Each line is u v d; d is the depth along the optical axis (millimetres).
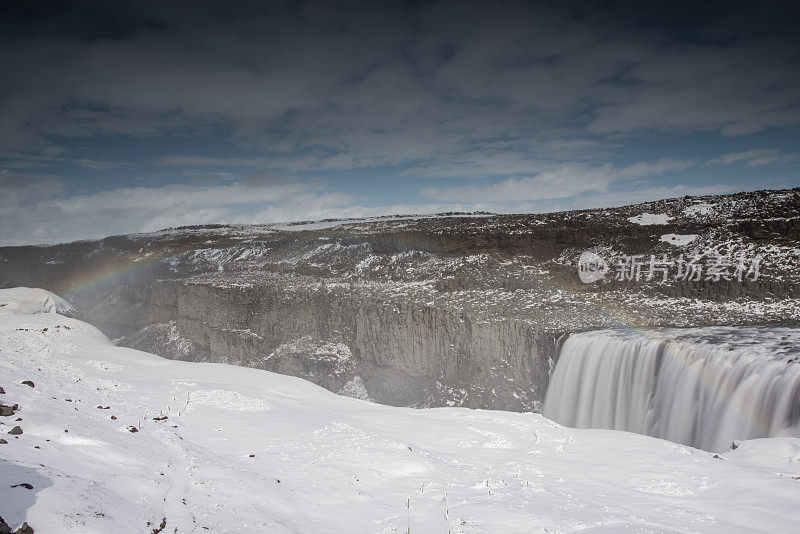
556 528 9562
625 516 10172
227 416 16938
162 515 8977
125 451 11461
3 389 13953
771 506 10711
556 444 16812
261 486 11172
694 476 12859
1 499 7664
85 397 15859
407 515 10367
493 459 15055
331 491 11500
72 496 8320
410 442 16391
